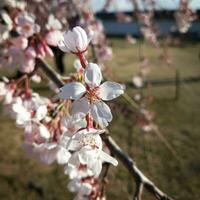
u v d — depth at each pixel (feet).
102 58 1.88
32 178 2.46
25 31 0.82
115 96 0.41
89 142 0.44
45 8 1.49
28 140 0.68
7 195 2.28
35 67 0.91
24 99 0.80
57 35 0.82
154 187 0.75
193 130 3.29
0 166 2.61
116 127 3.10
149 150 2.63
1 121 3.43
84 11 1.71
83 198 0.76
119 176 2.20
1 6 1.12
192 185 2.35
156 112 3.64
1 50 0.93
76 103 0.41
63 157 0.60
